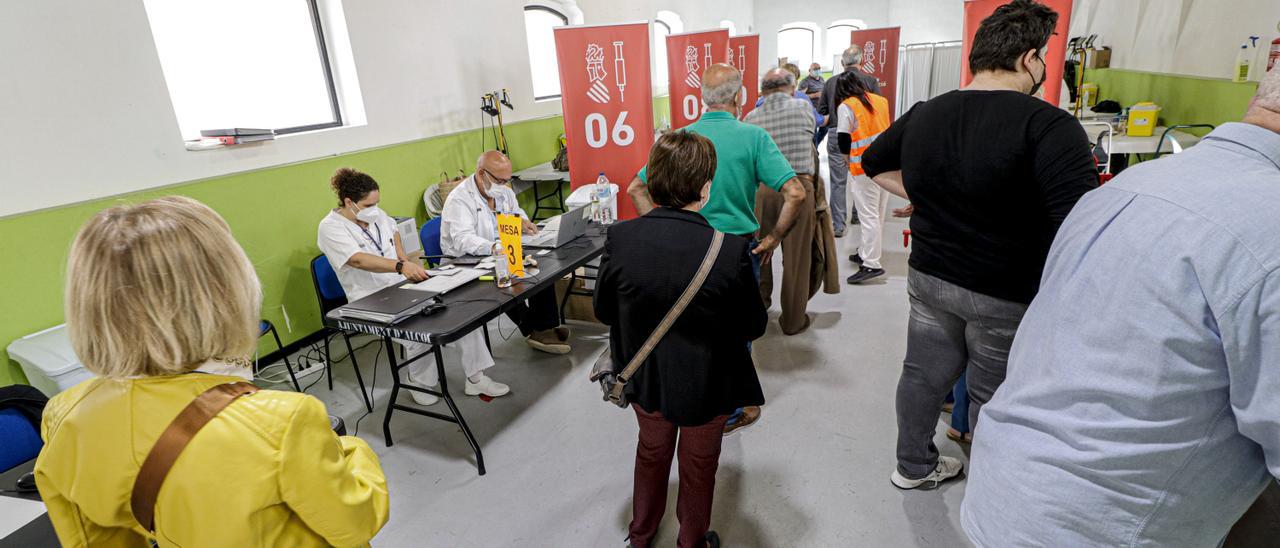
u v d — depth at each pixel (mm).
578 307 3551
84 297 621
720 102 2260
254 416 670
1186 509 769
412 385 2512
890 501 1911
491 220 2961
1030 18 1316
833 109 4809
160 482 650
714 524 1870
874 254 3848
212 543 665
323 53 3693
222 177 3043
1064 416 809
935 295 1525
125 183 2693
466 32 4605
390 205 4059
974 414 1587
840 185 4848
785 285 3076
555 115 5906
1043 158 1255
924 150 1462
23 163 2383
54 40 2432
